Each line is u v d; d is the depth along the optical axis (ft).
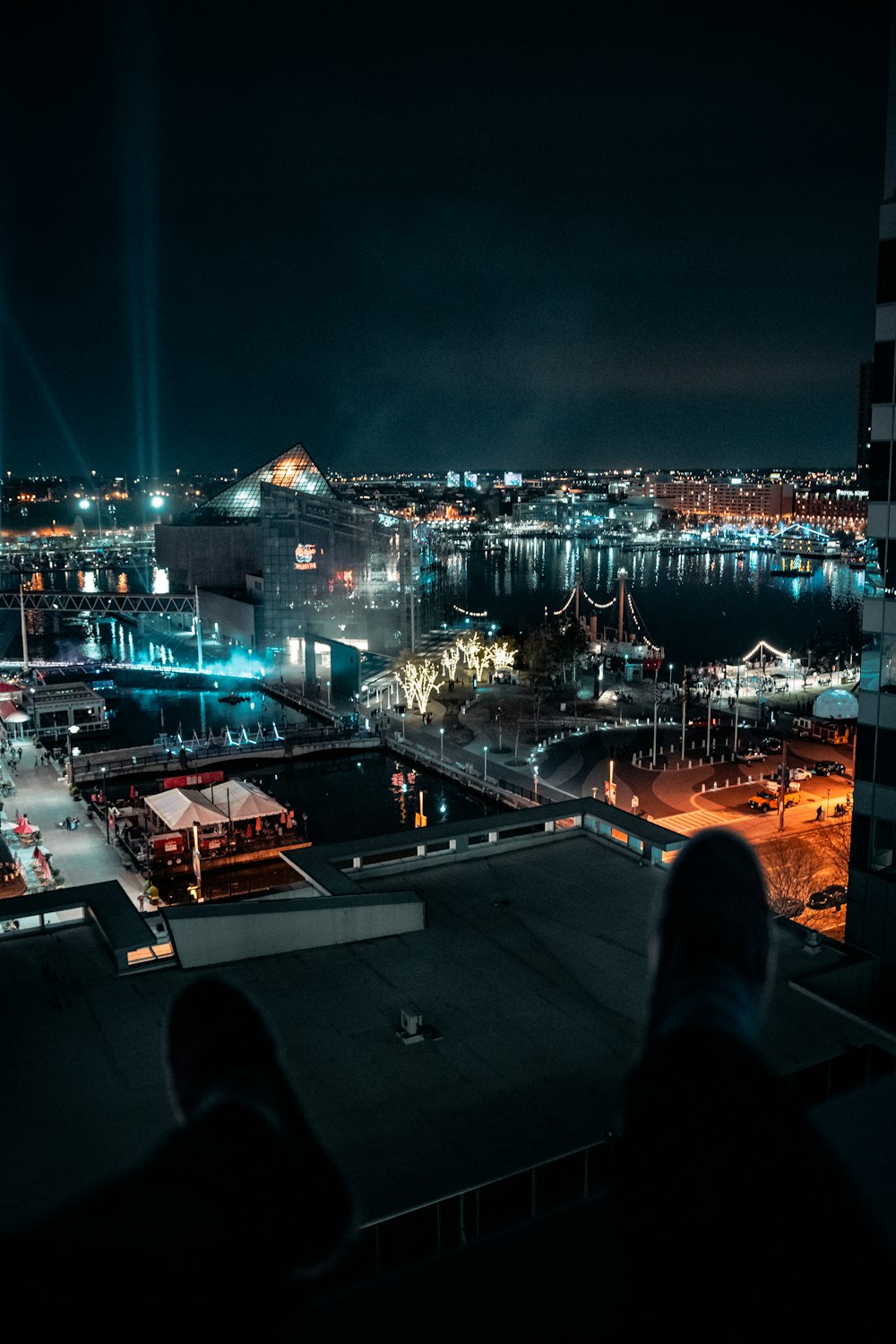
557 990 71.36
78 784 273.13
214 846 215.10
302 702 371.56
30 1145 54.13
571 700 371.97
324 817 248.73
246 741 309.63
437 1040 64.18
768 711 346.74
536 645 399.03
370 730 320.91
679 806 240.53
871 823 91.86
